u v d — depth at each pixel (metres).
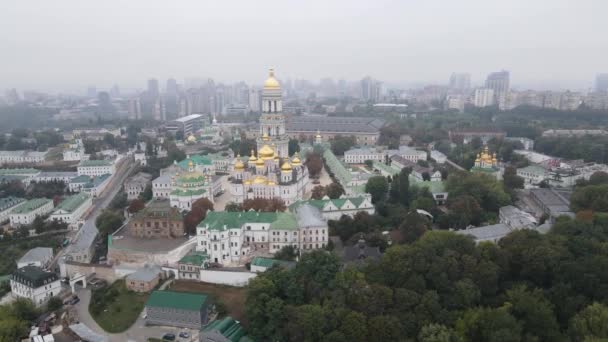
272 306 197.00
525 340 177.62
